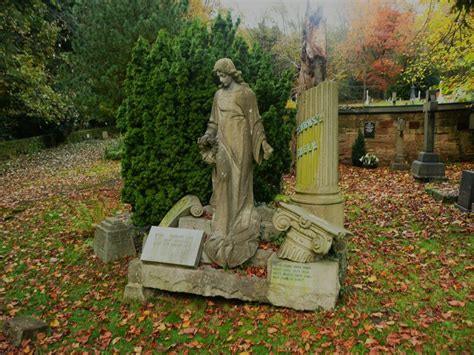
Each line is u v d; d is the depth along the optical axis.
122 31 13.02
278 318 4.17
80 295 5.09
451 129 14.33
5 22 13.23
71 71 16.59
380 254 5.86
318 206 4.92
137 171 5.95
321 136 4.90
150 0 13.30
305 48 10.07
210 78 5.84
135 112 5.93
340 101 32.28
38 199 10.64
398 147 13.93
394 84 28.61
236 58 6.27
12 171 15.98
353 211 8.31
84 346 3.95
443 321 3.94
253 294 4.41
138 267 4.80
